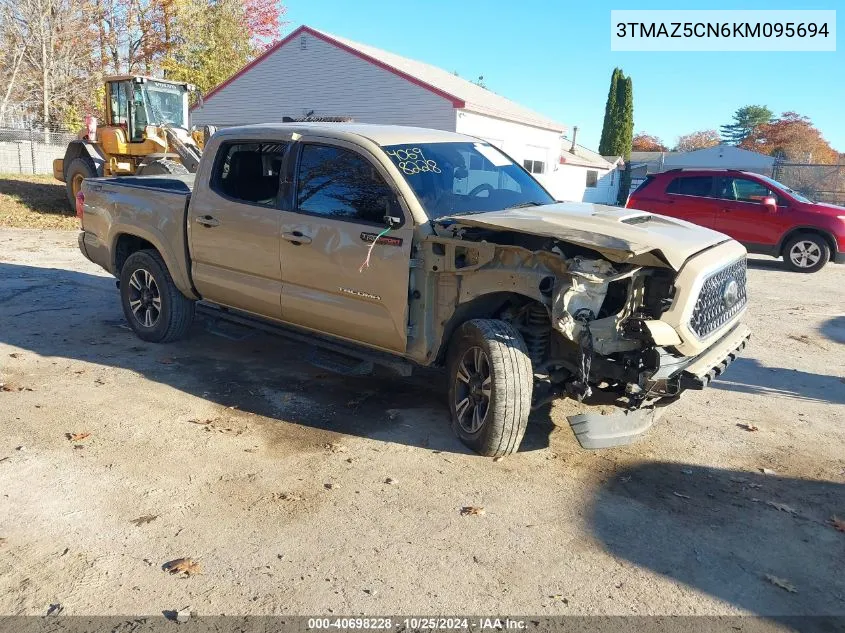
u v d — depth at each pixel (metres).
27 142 27.20
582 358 3.91
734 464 4.51
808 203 12.90
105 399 5.15
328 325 5.05
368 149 4.74
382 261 4.56
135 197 6.43
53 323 7.19
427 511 3.75
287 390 5.48
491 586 3.14
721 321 4.37
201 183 5.75
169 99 17.11
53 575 3.10
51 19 33.03
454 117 21.02
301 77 24.00
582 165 34.47
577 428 4.02
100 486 3.88
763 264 13.94
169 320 6.34
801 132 83.25
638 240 3.90
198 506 3.71
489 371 4.23
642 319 3.92
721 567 3.35
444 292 4.47
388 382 5.75
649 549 3.48
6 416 4.76
